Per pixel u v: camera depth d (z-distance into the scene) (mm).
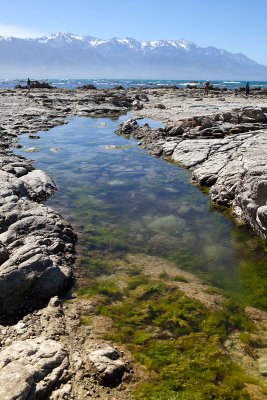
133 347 2984
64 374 2568
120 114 22469
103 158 10422
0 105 23125
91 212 6348
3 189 5715
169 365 2764
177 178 8617
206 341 3072
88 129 15844
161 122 17203
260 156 7543
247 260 4758
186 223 6039
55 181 8047
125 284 4055
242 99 28531
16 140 12406
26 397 2189
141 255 4852
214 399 2412
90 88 53344
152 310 3535
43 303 3611
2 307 3373
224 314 3490
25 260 3754
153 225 5906
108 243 5160
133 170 9242
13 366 2416
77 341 3023
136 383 2576
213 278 4277
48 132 14656
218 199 6902
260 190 5457
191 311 3521
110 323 3320
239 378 2617
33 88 50562
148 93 41000
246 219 6000
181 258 4801
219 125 13523
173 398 2416
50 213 5477
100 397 2428
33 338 3010
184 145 10578
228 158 8414
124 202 6949
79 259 4602
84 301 3686
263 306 3666
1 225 4789
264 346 3018
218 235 5578
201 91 41156
